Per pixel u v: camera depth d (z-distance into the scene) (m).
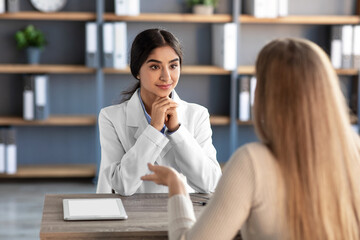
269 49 1.59
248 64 6.00
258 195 1.55
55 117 5.77
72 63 5.83
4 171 5.64
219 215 1.56
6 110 5.87
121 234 2.01
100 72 5.56
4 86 5.85
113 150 2.68
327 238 1.51
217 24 5.68
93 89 5.94
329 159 1.51
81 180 5.89
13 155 5.62
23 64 5.78
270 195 1.55
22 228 4.51
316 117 1.51
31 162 6.01
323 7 5.97
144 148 2.47
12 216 4.78
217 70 5.63
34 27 5.76
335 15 5.99
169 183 1.79
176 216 1.69
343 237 1.53
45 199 2.39
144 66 2.48
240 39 5.96
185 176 2.64
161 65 2.47
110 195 2.48
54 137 6.00
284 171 1.54
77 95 5.93
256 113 1.62
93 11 5.76
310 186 1.51
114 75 5.91
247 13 5.81
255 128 1.63
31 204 5.10
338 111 1.53
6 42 5.75
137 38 2.51
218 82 6.00
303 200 1.52
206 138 2.75
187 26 5.86
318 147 1.50
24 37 5.58
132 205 2.33
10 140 5.59
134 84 2.76
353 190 1.56
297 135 1.51
